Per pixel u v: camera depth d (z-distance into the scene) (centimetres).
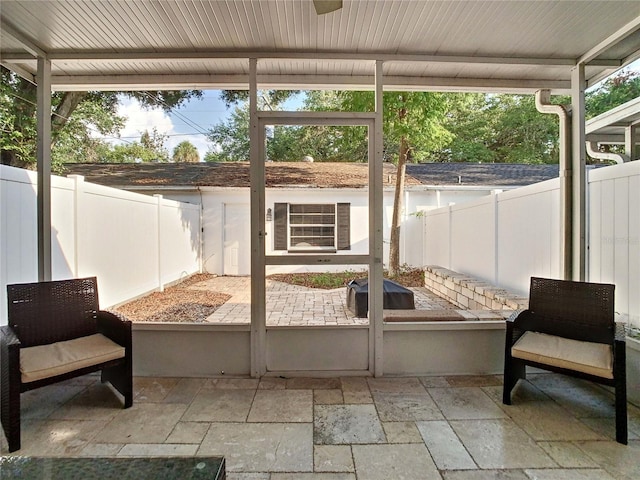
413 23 245
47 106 292
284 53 286
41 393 262
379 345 291
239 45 276
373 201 293
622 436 200
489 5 223
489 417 229
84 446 198
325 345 294
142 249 588
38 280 291
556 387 271
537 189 376
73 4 221
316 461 186
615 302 269
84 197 442
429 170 938
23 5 221
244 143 1107
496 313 325
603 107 575
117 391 263
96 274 464
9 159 643
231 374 293
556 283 268
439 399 253
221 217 848
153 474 120
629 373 246
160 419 227
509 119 1248
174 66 312
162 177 876
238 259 847
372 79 335
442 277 570
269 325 294
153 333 295
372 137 291
